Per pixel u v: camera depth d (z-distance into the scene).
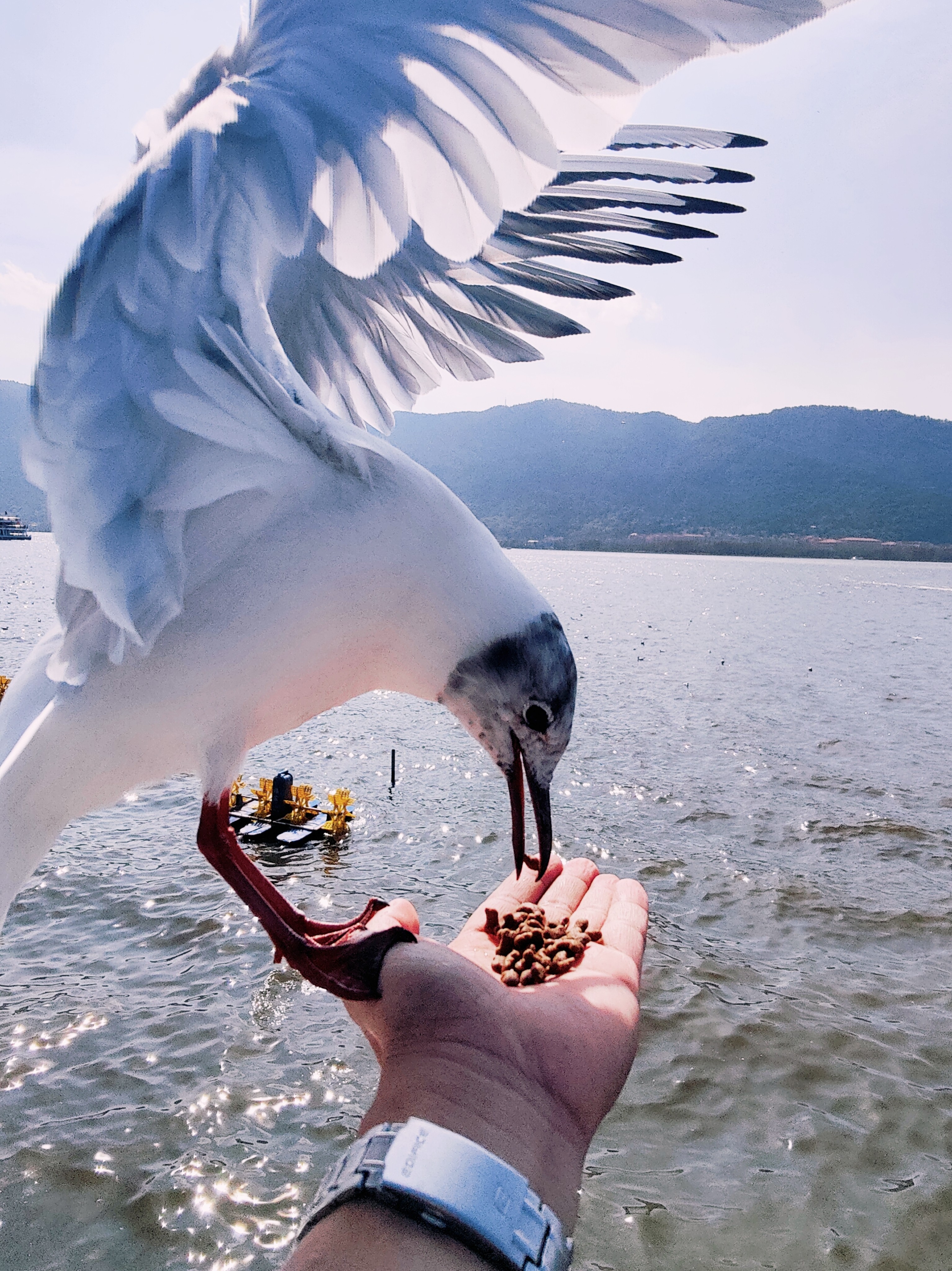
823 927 20.84
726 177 3.04
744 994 17.52
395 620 2.91
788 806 30.69
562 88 1.97
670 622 97.69
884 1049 15.66
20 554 161.25
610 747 39.22
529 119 1.98
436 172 2.04
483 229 1.99
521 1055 2.46
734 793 32.28
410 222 2.07
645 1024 16.33
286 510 2.67
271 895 3.03
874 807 30.72
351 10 2.22
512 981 3.42
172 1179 12.04
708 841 27.03
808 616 109.19
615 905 4.31
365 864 24.05
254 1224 11.37
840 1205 12.03
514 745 3.28
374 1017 2.64
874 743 41.19
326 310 3.42
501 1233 1.79
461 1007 2.52
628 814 29.56
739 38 1.88
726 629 92.12
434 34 2.08
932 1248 11.29
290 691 2.86
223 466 2.55
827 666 67.25
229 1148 12.68
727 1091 14.45
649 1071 14.98
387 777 33.56
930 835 27.72
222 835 2.90
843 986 17.94
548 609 3.16
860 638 86.50
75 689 2.84
